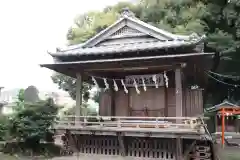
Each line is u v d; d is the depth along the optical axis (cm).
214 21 3216
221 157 1944
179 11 3203
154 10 3225
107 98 2061
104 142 1711
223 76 3119
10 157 1827
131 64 1722
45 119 1958
